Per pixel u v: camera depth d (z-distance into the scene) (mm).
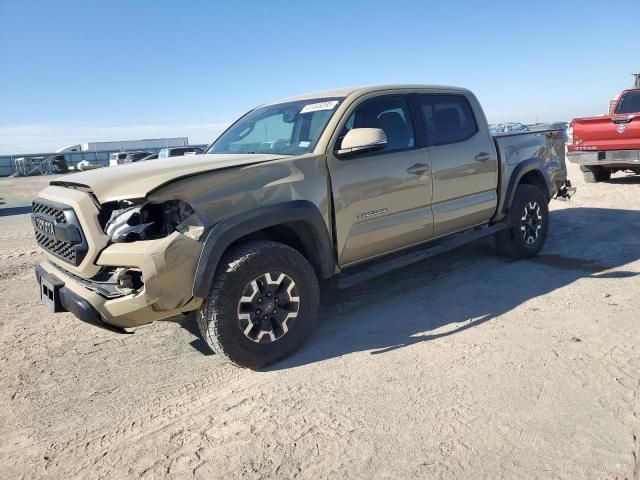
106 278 3248
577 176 13797
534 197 5734
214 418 2959
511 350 3533
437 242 5062
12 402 3324
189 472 2500
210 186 3248
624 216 7953
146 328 4508
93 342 4266
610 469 2316
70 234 3238
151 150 52219
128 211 3068
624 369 3197
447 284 5090
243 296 3354
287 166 3641
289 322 3598
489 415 2781
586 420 2691
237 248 3412
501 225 5488
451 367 3340
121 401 3254
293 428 2785
